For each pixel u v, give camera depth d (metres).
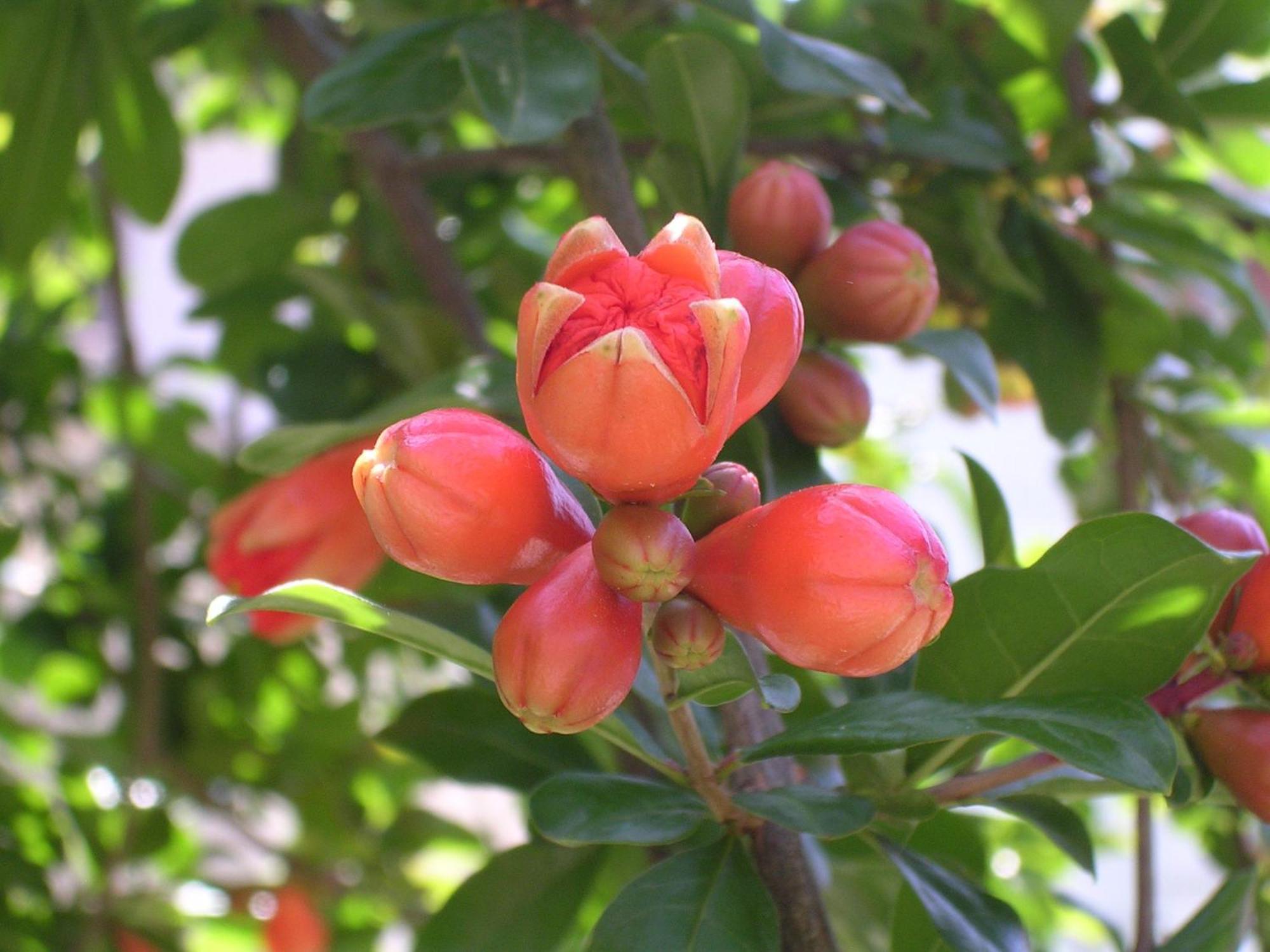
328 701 0.82
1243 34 0.52
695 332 0.33
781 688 0.37
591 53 0.45
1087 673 0.39
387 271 0.73
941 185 0.55
